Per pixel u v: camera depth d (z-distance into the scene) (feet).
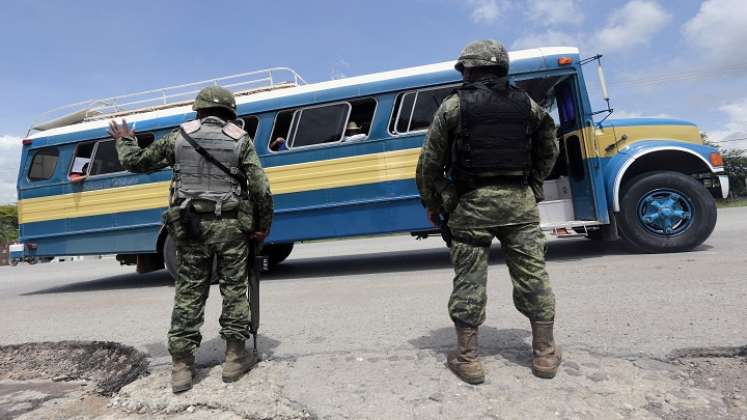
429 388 7.91
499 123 7.88
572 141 21.58
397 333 11.32
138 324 14.60
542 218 22.15
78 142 23.63
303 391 8.22
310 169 21.94
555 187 22.80
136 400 8.46
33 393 9.71
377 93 21.53
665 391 7.41
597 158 20.38
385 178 21.36
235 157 9.03
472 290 8.02
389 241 46.29
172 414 7.98
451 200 8.18
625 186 20.40
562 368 8.35
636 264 18.01
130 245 22.88
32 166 24.20
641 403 7.07
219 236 8.86
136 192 22.86
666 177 19.92
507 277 17.76
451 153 8.26
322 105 22.02
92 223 23.31
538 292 8.00
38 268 49.78
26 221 24.06
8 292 26.91
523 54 20.75
